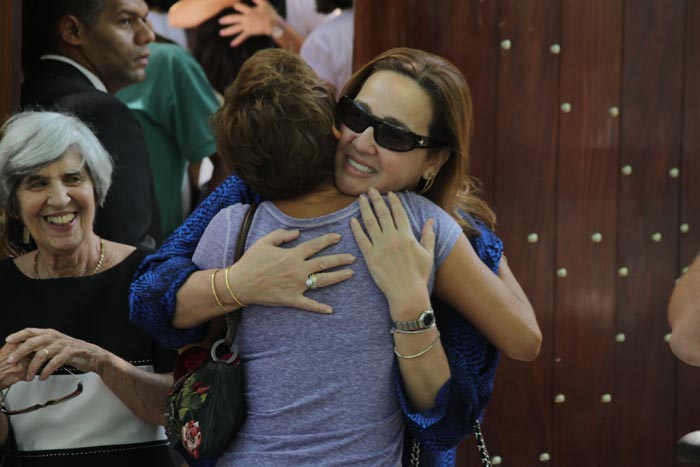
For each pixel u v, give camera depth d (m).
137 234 5.21
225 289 3.32
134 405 4.06
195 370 3.40
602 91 6.50
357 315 3.29
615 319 6.63
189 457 3.49
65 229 4.18
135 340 4.21
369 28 6.28
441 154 3.49
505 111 6.36
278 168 3.30
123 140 5.30
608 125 6.53
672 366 6.76
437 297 3.53
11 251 4.57
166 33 7.25
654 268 6.69
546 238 6.47
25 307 4.19
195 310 3.39
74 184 4.20
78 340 4.00
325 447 3.28
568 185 6.48
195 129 6.84
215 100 6.95
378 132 3.34
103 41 5.63
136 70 5.79
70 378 4.08
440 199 3.57
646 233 6.65
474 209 3.88
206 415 3.31
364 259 3.32
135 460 4.12
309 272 3.28
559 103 6.44
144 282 3.49
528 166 6.42
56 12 5.58
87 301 4.21
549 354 6.52
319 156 3.30
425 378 3.35
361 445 3.31
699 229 6.75
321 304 3.28
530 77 6.38
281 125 3.26
